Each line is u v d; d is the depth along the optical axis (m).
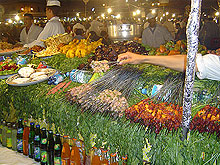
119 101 1.71
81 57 2.69
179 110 1.46
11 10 11.61
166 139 1.44
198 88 1.58
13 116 2.53
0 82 2.74
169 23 7.14
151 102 1.58
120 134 1.64
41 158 2.11
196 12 1.18
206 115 1.34
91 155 1.82
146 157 1.54
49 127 2.19
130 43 2.60
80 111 1.89
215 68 1.46
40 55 3.12
